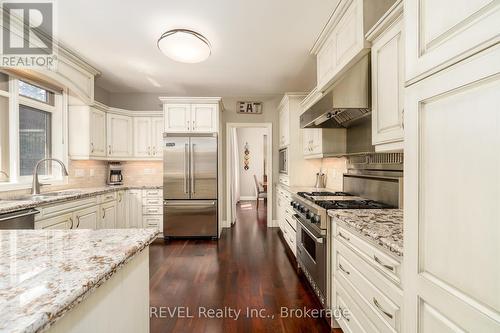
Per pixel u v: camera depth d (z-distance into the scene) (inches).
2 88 101.9
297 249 107.2
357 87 66.8
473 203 24.2
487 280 22.8
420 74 31.0
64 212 99.3
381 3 66.4
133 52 114.5
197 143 154.9
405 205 34.1
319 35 98.3
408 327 33.7
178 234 153.6
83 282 24.1
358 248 55.0
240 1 79.4
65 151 133.1
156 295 86.8
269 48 110.2
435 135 29.0
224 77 146.7
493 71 22.0
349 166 109.9
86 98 129.5
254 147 334.6
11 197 98.6
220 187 168.1
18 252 32.4
